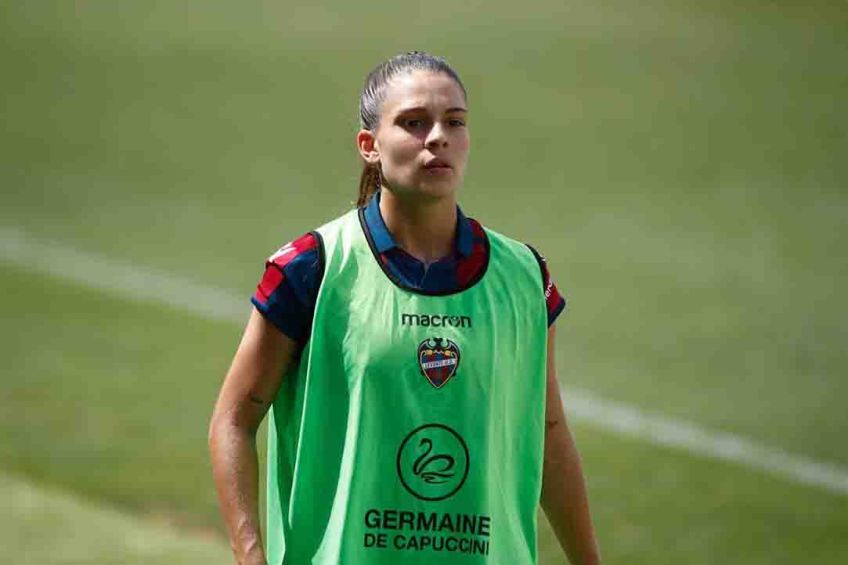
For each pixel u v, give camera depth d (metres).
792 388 40.84
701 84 72.94
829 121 67.44
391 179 13.23
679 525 32.78
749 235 53.53
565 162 62.09
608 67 75.44
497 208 56.44
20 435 36.12
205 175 60.09
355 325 13.23
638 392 40.41
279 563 13.72
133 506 32.34
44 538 28.52
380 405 13.23
